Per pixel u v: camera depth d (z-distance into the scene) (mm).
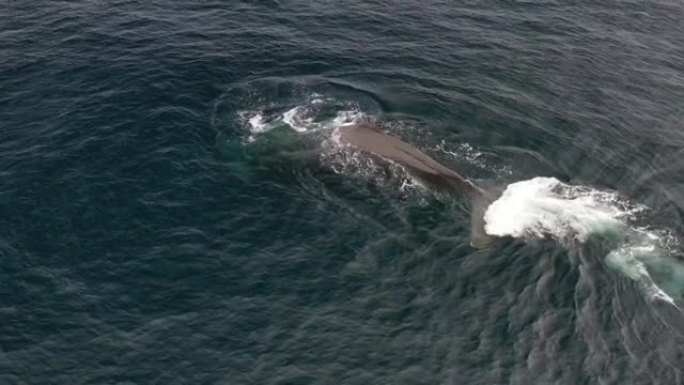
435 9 60344
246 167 41594
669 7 63719
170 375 30859
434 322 33406
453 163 42562
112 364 31141
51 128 43969
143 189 39688
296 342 32344
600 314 33969
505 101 48875
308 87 49062
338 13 58781
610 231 38281
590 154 44250
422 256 36438
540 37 57375
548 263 36219
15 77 48875
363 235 37500
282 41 54344
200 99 47219
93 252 36000
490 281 35312
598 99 50125
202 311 33469
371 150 41969
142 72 49562
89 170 40750
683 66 55219
